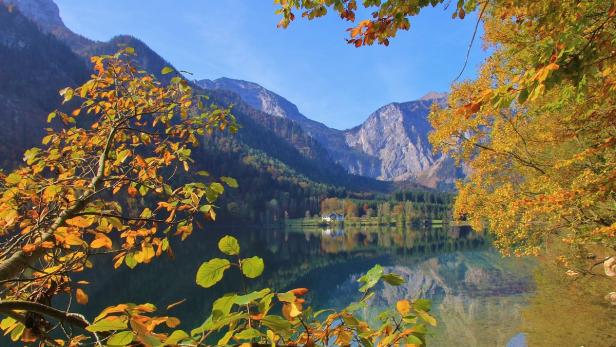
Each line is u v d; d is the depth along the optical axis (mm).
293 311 1453
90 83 3531
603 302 18812
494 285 29719
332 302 30312
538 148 12664
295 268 50438
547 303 20844
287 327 1407
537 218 12367
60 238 2342
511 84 2939
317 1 3527
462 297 26828
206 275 1403
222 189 2834
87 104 3682
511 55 9828
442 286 32031
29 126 123062
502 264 41906
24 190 2629
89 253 2576
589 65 3098
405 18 3518
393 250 71188
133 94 3697
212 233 108750
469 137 13891
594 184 7418
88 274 39625
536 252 12258
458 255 57938
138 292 31125
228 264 1438
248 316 1425
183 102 3727
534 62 3240
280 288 35219
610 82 4418
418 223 168625
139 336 1399
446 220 171375
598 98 5699
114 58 3590
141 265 46906
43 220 2543
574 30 3176
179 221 2807
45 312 1842
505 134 12906
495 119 13133
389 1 3389
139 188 3186
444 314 22188
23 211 2652
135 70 3705
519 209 11883
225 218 146125
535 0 4008
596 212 11391
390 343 1582
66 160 3432
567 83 4406
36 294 2469
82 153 3549
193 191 2834
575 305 19188
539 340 15320
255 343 1545
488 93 2996
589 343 14000
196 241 82438
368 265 52031
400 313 1646
